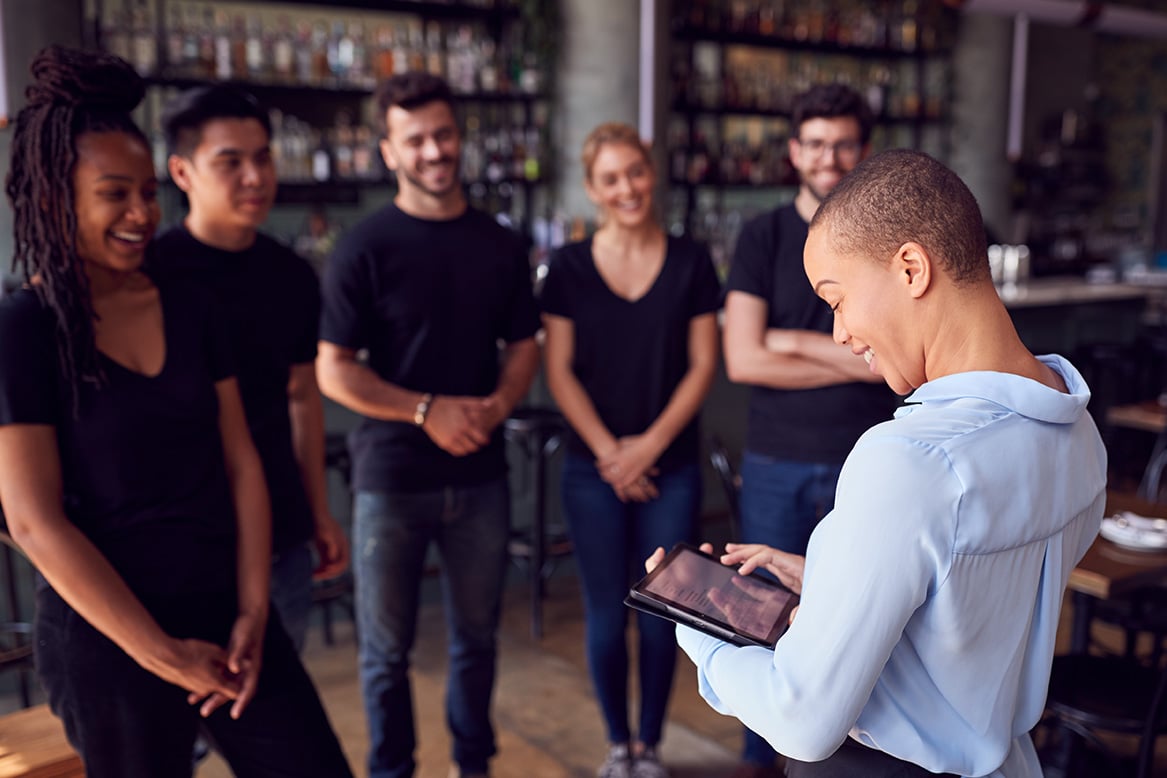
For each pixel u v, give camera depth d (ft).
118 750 4.99
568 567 14.39
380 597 8.04
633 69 17.89
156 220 5.16
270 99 17.08
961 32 24.22
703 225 20.90
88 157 4.80
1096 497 3.32
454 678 8.48
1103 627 12.60
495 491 8.30
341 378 7.87
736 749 9.58
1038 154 28.02
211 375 5.57
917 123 24.16
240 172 6.88
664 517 8.51
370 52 17.19
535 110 18.75
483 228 8.24
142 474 5.06
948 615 2.93
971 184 24.62
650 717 8.69
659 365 8.46
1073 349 20.79
